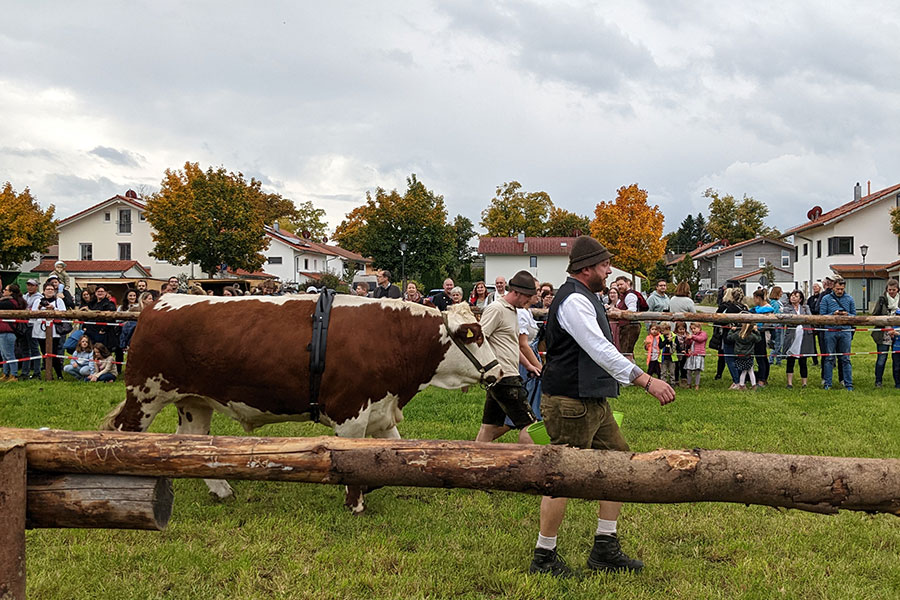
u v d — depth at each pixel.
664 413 9.02
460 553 4.44
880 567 4.25
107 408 9.25
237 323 5.03
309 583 3.99
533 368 6.61
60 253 53.25
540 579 4.03
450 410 9.17
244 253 42.03
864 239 42.19
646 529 4.86
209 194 41.09
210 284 21.69
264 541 4.58
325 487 5.74
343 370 4.98
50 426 8.13
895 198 41.62
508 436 7.68
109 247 52.94
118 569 4.17
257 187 57.69
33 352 12.62
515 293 5.96
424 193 39.91
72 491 2.60
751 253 70.31
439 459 2.64
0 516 2.43
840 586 3.96
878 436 7.66
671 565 4.26
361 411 5.09
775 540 4.66
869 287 40.88
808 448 7.11
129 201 52.31
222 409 5.25
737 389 11.41
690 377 11.95
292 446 2.64
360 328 5.07
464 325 5.32
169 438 2.64
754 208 87.81
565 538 4.71
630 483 2.61
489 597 3.88
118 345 12.41
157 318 5.09
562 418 3.96
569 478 2.62
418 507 5.32
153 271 52.78
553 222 79.38
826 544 4.61
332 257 73.12
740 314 10.94
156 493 2.63
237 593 3.88
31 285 13.14
